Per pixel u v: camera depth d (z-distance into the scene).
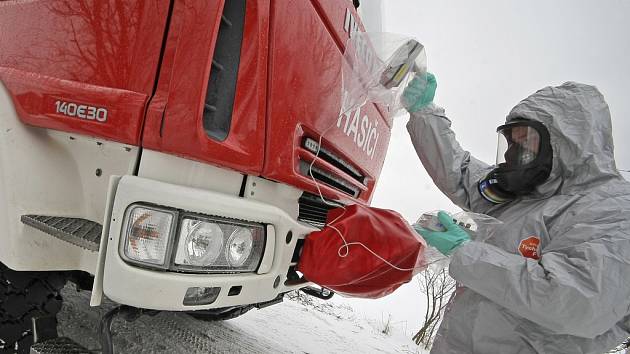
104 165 1.72
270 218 1.79
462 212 2.06
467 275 1.71
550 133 1.96
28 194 1.72
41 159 1.77
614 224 1.65
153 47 1.53
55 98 1.67
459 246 1.77
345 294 2.02
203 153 1.53
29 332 1.85
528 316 1.66
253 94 1.70
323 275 1.90
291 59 1.87
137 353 2.56
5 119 1.72
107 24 1.62
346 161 2.64
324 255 1.90
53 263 1.76
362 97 2.30
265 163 1.78
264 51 1.72
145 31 1.55
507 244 1.96
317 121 2.15
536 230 1.88
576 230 1.71
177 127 1.50
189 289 1.51
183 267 1.49
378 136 3.12
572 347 1.75
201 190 1.55
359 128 2.71
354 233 1.90
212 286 1.56
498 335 1.87
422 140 2.72
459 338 2.00
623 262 1.55
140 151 1.58
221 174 1.70
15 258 1.67
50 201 1.76
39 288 1.89
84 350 1.69
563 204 1.88
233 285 1.65
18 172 1.71
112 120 1.55
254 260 1.76
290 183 1.99
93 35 1.65
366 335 5.21
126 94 1.55
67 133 1.79
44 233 1.74
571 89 2.00
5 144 1.69
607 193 1.80
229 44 1.66
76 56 1.68
